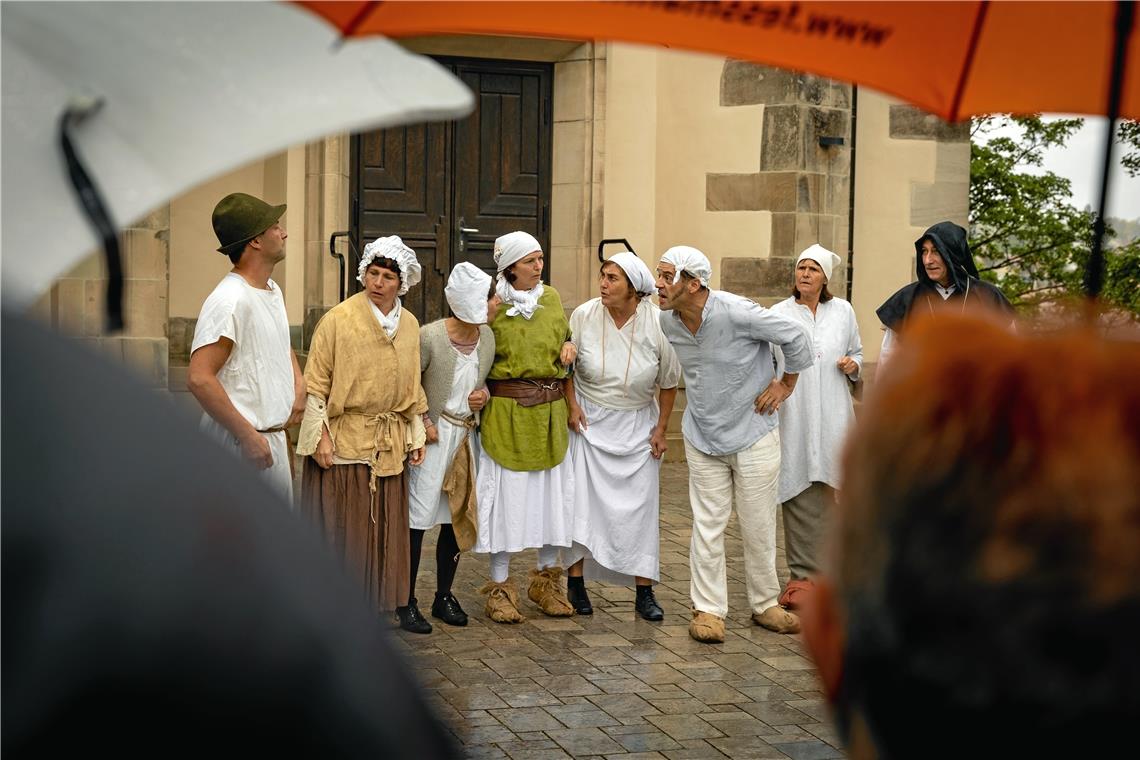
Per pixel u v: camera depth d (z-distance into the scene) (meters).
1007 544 0.81
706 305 6.78
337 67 1.07
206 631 0.55
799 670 6.43
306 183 11.37
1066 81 2.47
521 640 6.85
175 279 11.17
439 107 1.08
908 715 0.85
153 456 0.57
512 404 7.04
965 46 2.41
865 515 0.90
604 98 12.19
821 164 12.22
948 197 13.23
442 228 12.16
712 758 5.20
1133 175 10.30
